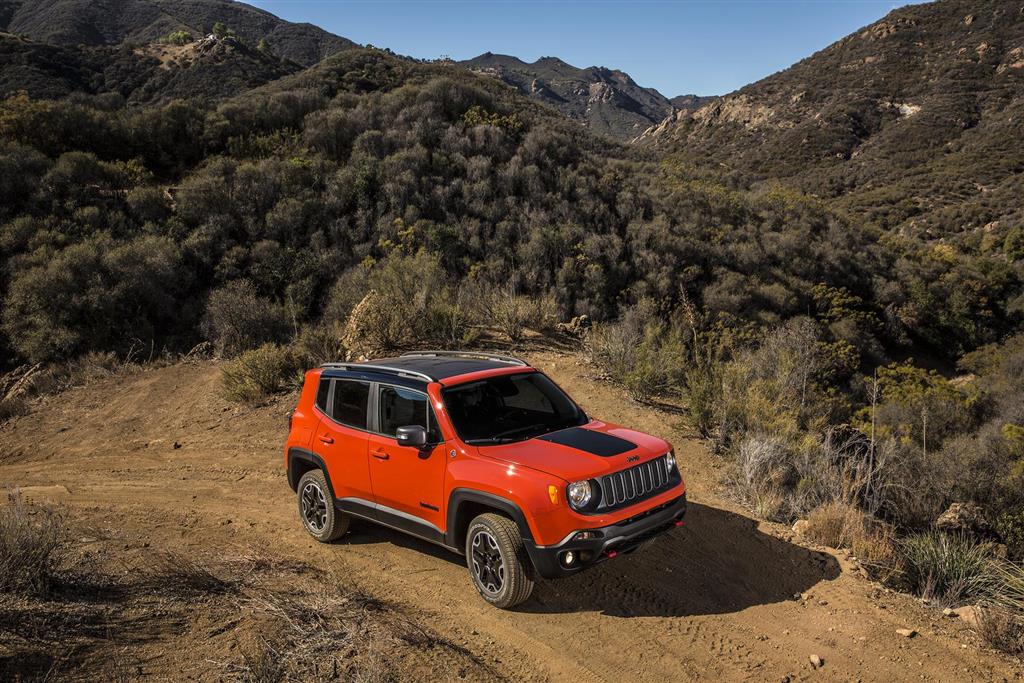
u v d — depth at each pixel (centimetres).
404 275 1461
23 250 2566
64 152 3491
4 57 9094
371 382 557
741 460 753
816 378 1186
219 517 684
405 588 499
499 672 384
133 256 2539
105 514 707
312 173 3356
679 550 565
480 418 503
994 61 14775
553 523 421
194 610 440
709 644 419
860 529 584
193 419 1140
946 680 385
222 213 3031
